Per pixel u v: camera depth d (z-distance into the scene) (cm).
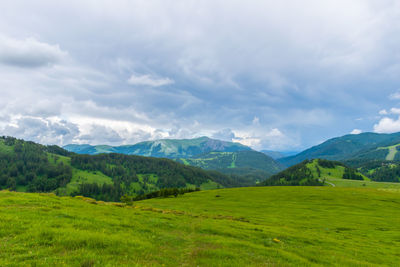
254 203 10462
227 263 1527
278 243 2559
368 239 4109
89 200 4600
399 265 2427
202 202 11375
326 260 2077
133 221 2623
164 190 16725
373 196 11756
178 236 2298
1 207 2336
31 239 1418
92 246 1450
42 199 3072
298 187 17362
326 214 7356
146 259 1423
